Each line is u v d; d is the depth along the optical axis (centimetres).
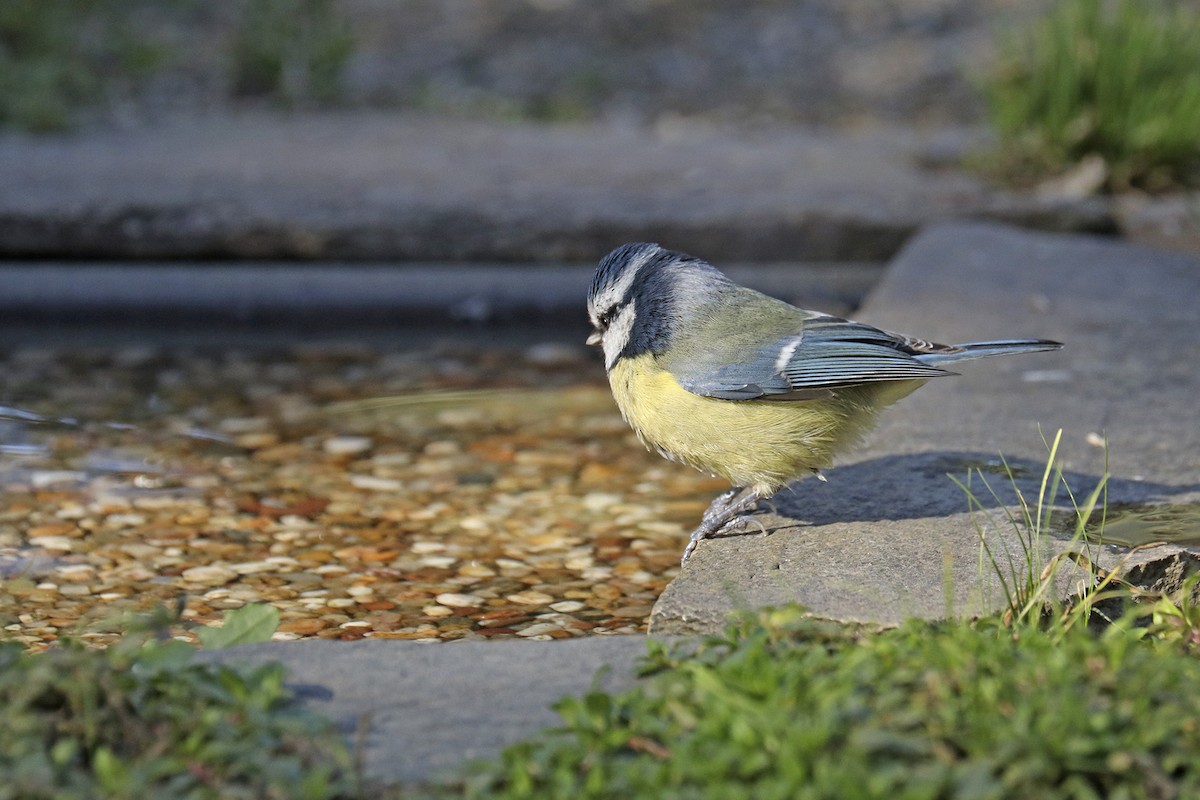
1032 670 507
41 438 1073
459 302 1404
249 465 1024
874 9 2653
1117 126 1681
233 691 520
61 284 1377
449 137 1983
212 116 2138
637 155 1852
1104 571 691
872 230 1506
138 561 847
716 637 569
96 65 2303
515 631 751
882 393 806
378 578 829
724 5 2711
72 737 501
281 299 1389
